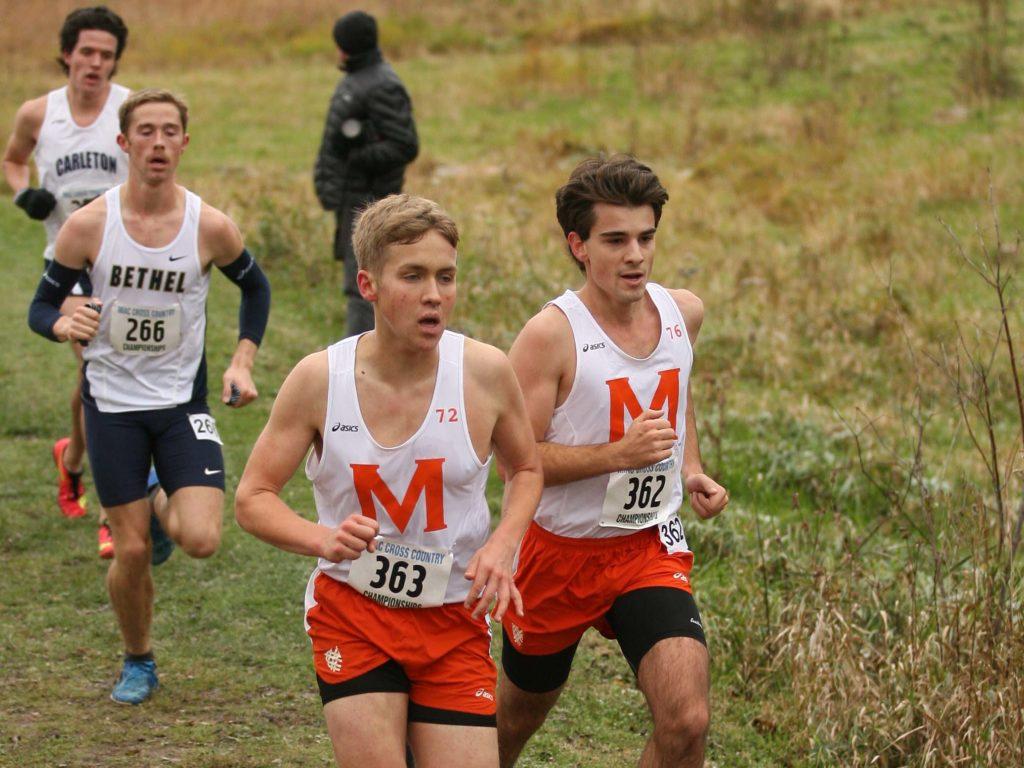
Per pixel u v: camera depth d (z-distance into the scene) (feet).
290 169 190.19
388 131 102.37
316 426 40.47
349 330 105.09
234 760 53.47
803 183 179.93
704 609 68.08
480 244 141.79
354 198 103.40
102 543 73.36
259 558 74.33
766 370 116.16
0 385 101.24
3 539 75.66
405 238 38.65
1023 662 56.44
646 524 45.91
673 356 46.47
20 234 148.15
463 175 188.44
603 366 45.34
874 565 73.92
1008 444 101.24
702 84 240.94
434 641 40.88
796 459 93.30
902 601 65.82
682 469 49.67
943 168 177.58
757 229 163.22
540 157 198.49
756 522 76.02
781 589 70.44
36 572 71.77
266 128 223.30
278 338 115.14
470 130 219.82
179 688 59.77
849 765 55.06
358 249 39.91
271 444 40.47
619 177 44.45
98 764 52.70
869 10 279.69
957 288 137.39
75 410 76.18
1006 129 197.77
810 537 73.87
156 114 57.31
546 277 131.23
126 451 57.41
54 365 106.73
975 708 54.13
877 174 181.68
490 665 41.91
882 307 130.41
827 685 58.18
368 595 40.42
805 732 57.21
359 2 333.62
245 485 40.45
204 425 59.06
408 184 180.34
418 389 40.14
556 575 46.26
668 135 208.74
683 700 41.68
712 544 77.46
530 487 42.14
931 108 213.66
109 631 65.46
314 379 40.14
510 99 239.71
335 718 39.78
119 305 58.08
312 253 137.08
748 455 93.61
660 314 46.52
